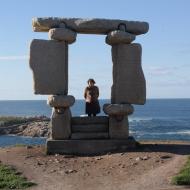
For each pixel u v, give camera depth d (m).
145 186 15.68
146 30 21.30
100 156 19.78
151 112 170.25
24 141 59.22
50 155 20.27
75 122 21.05
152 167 17.42
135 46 21.11
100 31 21.17
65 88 20.83
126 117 20.98
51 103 20.44
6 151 21.44
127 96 21.08
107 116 21.19
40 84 20.59
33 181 16.73
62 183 16.45
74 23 20.83
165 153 19.09
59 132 20.69
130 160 18.47
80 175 17.33
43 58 20.66
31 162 19.16
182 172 16.45
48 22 20.70
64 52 20.81
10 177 17.05
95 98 21.95
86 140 20.50
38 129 70.31
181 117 125.88
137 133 67.12
